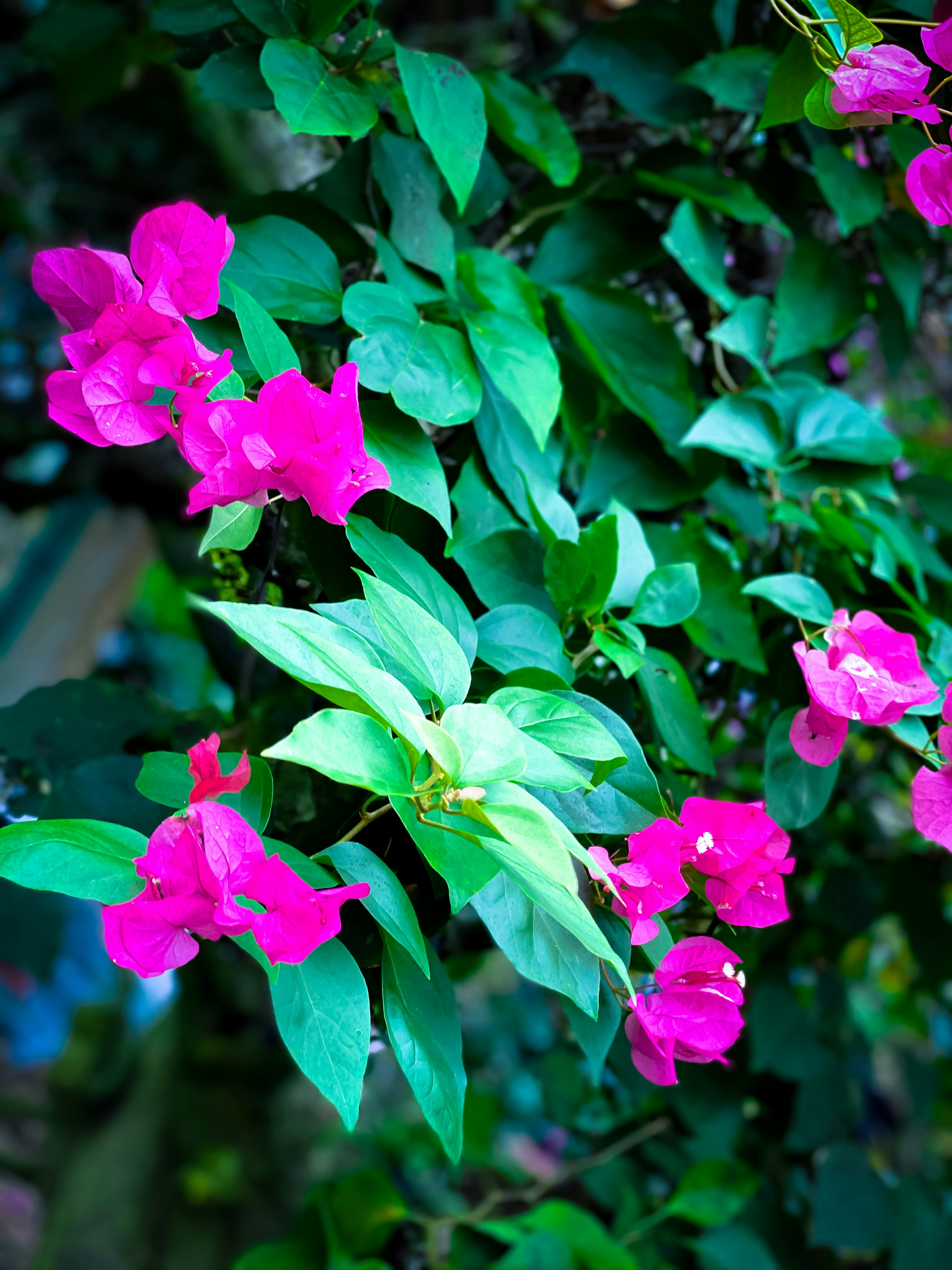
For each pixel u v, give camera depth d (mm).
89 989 2502
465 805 552
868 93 609
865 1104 1094
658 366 755
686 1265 933
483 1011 1919
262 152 1100
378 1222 870
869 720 625
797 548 781
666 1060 595
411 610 587
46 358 1432
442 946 775
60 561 1661
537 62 886
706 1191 901
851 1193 901
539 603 678
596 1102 1036
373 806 631
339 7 679
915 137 745
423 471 635
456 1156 583
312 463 562
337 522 572
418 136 716
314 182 793
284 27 684
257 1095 1777
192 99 1423
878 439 764
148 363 577
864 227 835
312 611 676
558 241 774
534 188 823
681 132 833
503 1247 925
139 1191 1698
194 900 537
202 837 536
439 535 678
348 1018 562
